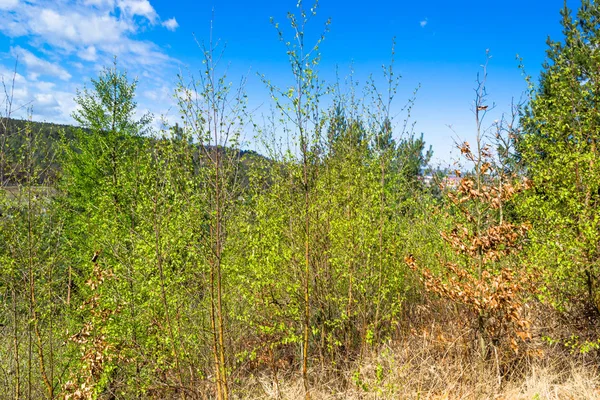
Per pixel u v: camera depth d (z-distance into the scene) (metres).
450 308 9.11
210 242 6.38
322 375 8.04
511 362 7.30
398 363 7.51
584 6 8.97
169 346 7.50
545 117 7.69
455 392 6.65
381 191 8.38
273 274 7.79
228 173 6.35
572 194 7.40
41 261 7.79
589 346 6.56
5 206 7.15
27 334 7.90
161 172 6.88
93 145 13.30
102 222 8.80
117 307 7.52
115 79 14.12
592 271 7.21
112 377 8.20
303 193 8.08
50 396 7.17
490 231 6.20
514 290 6.07
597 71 7.64
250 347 8.71
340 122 8.73
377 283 8.65
